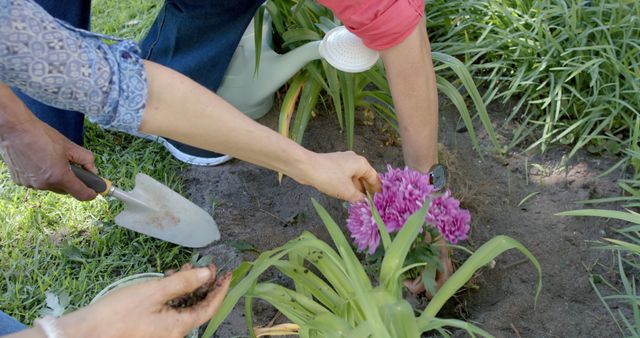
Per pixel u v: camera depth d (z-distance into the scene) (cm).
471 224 210
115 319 107
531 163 228
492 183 222
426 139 169
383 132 241
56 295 194
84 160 182
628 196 213
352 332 125
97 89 116
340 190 151
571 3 242
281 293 153
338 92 219
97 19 287
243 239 210
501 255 202
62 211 219
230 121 130
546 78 238
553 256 201
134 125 123
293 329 174
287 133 220
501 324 185
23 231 213
